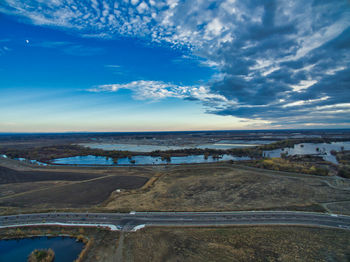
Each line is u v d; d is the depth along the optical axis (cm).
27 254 3841
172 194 6912
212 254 3653
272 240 4056
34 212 5469
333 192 7000
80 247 4019
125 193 7038
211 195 6794
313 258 3512
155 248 3856
